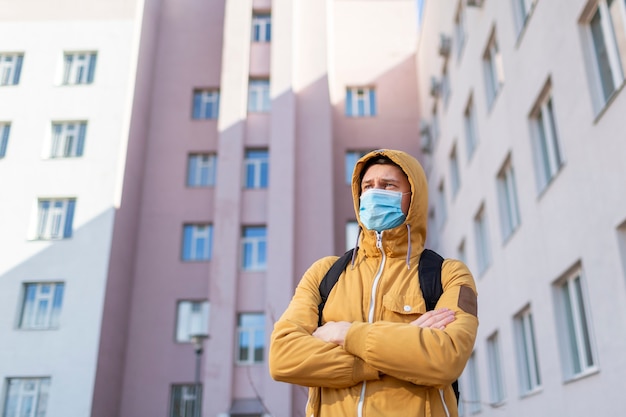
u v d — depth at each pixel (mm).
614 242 7762
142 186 22953
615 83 8102
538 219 10922
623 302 7523
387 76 25047
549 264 10359
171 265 21844
